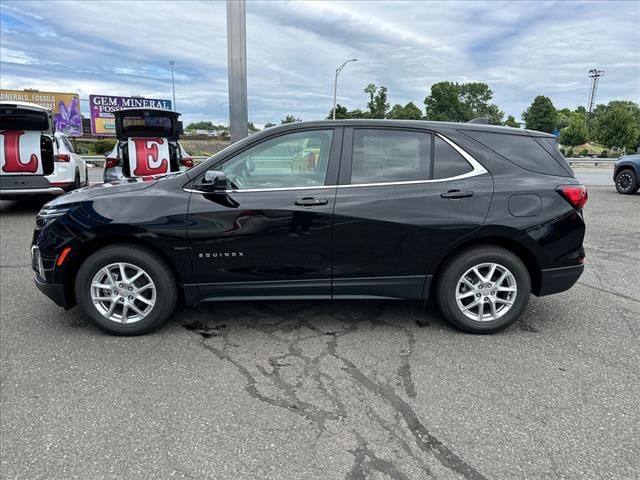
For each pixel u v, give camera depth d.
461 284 3.70
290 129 3.61
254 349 3.44
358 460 2.28
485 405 2.74
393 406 2.73
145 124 9.43
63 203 3.60
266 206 3.46
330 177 3.56
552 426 2.54
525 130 3.84
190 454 2.31
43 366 3.16
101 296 3.61
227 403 2.75
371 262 3.58
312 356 3.34
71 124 37.53
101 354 3.34
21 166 8.23
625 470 2.21
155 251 3.56
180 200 3.48
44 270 3.53
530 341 3.60
